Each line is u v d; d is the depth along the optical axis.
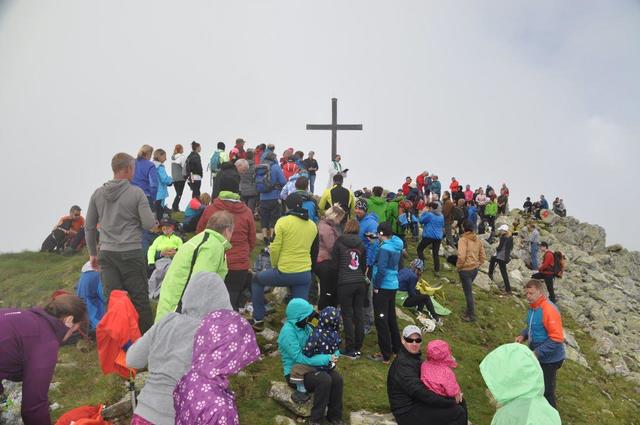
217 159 17.42
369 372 8.82
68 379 7.52
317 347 7.05
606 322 21.03
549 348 7.99
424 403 6.43
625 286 36.78
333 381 7.08
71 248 16.30
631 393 13.52
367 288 10.18
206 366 4.30
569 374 12.99
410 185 27.00
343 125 25.22
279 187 14.20
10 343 4.38
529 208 47.44
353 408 7.82
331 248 9.52
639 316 26.94
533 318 8.27
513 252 26.64
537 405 5.30
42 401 4.43
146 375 7.55
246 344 4.46
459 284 16.83
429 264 18.44
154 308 9.84
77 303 4.83
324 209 11.98
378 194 15.62
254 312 9.17
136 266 7.37
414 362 6.64
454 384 6.41
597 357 15.52
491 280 18.17
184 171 17.44
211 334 4.41
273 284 8.78
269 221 14.50
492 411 9.27
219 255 6.05
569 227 45.47
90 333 8.56
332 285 9.45
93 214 7.31
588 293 27.28
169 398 4.48
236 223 7.99
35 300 11.88
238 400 7.52
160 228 10.90
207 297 4.79
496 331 13.63
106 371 6.11
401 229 16.94
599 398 12.10
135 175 13.00
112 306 5.97
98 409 5.64
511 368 5.44
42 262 15.48
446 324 13.07
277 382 7.83
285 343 7.17
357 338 9.30
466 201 27.95
